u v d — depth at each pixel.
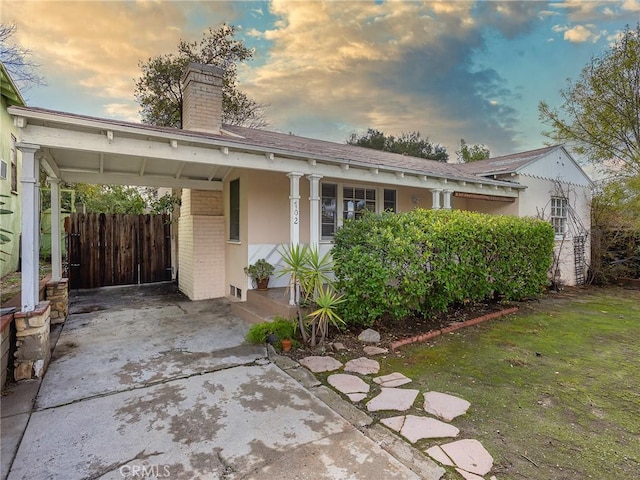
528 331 5.65
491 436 2.70
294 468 2.29
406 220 5.53
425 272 5.33
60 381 3.64
